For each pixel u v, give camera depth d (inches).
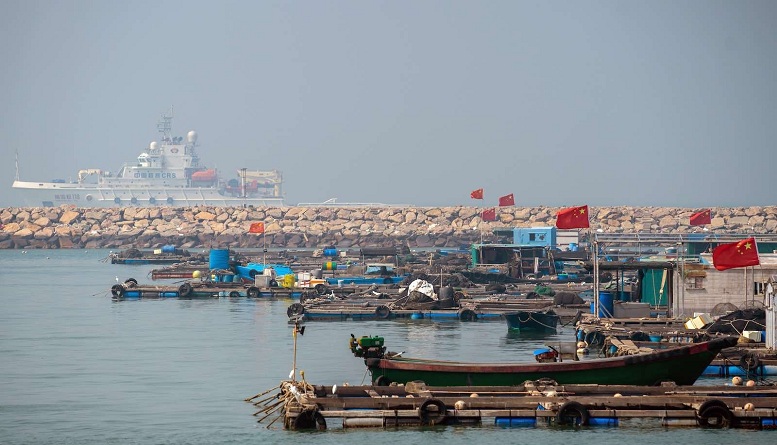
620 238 4963.1
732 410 2571.4
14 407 2915.8
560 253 7564.0
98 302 6023.6
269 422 2714.1
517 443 2465.6
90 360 3745.1
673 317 4131.4
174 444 2508.6
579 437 2511.1
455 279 6363.2
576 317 4503.0
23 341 4271.7
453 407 2596.0
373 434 2551.7
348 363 3627.0
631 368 2755.9
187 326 4761.3
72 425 2701.8
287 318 5073.8
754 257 3752.5
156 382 3292.3
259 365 3604.8
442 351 3900.1
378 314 5044.3
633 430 2559.1
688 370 2770.7
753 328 3617.1
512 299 5556.1
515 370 2751.0
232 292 6309.1
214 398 3026.6
